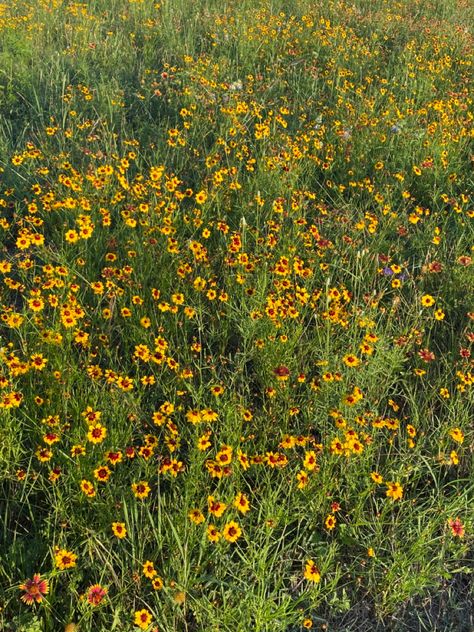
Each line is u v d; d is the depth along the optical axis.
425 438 3.45
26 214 5.05
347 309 4.27
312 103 7.33
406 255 5.04
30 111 6.68
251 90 7.26
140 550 2.66
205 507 2.89
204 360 3.91
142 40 9.10
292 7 10.98
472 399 3.59
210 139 6.53
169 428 3.06
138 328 3.81
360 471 3.18
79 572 2.63
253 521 3.00
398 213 5.58
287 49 8.85
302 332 3.91
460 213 5.47
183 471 2.98
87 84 7.30
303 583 2.86
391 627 2.79
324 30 9.64
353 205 5.51
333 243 5.02
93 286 3.81
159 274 4.25
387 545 3.02
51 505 2.73
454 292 4.59
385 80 7.73
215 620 2.47
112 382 3.27
